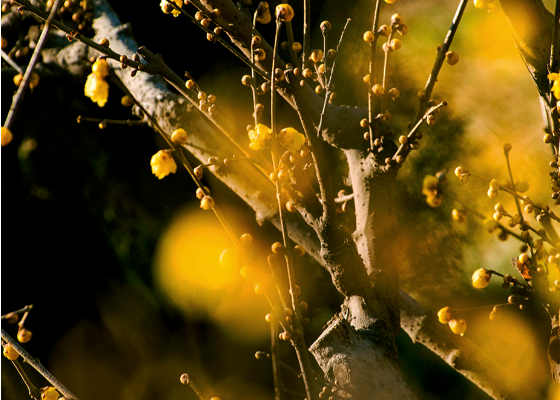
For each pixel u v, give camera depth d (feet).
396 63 13.67
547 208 7.24
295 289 7.04
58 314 13.92
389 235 7.58
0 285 13.48
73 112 13.60
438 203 7.31
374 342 7.34
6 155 13.67
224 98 12.53
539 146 13.34
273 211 7.86
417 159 13.67
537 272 7.23
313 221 7.32
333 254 7.35
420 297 13.82
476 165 13.39
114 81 6.95
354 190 7.69
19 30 9.29
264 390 13.79
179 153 6.94
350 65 13.29
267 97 12.07
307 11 7.18
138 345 13.99
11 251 13.78
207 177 13.93
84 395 13.37
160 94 7.96
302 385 13.32
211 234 13.83
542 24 7.29
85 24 8.59
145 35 12.96
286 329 7.02
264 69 7.36
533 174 12.87
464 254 13.76
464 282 13.87
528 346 8.93
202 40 12.89
